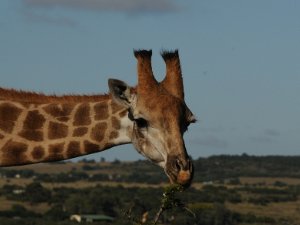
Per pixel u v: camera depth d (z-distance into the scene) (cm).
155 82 2173
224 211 12250
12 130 2198
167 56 2212
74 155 2222
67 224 14875
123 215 1895
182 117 2148
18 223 15012
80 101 2264
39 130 2209
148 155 2162
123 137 2233
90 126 2231
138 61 2177
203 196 18262
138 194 18362
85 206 16688
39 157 2195
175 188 1900
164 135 2120
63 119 2230
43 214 17075
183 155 2088
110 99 2264
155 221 1889
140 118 2148
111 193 18675
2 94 2247
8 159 2184
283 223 18250
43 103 2248
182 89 2195
